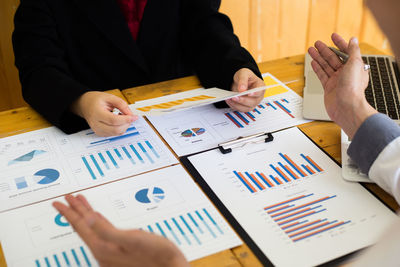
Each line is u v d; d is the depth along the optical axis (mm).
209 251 686
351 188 814
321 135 979
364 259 462
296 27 2332
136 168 891
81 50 1376
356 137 804
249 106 1072
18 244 715
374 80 1146
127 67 1418
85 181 857
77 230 587
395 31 317
